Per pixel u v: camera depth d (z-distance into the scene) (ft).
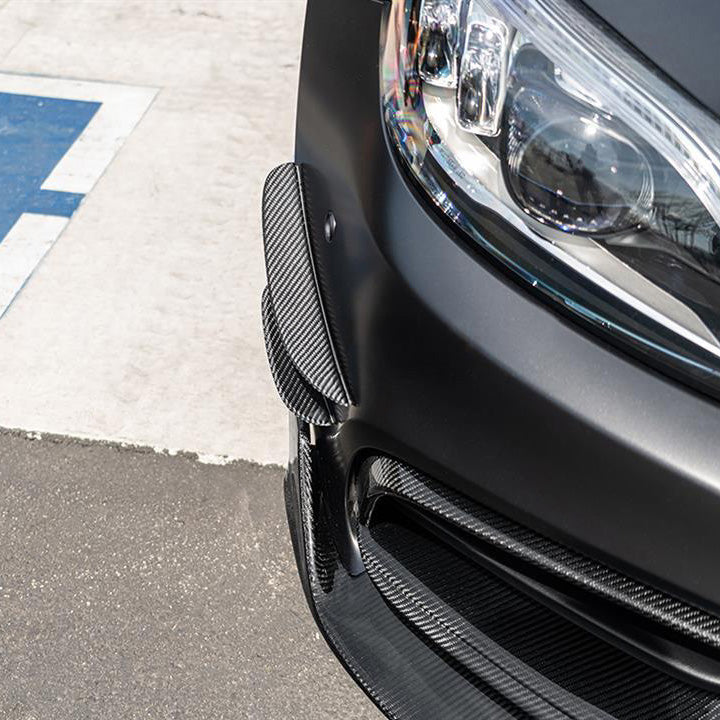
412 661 5.61
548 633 5.19
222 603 7.34
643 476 4.20
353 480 5.42
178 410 8.71
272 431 8.56
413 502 4.95
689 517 4.15
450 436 4.62
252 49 13.03
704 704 4.82
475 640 5.29
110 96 12.28
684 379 4.25
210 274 9.97
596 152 4.39
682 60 4.41
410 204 4.86
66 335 9.36
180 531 7.79
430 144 4.88
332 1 5.98
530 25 4.56
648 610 4.44
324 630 5.84
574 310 4.43
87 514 7.91
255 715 6.75
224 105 12.15
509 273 4.57
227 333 9.39
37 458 8.31
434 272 4.68
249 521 7.86
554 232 4.49
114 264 10.07
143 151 11.46
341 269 5.16
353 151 5.34
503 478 4.51
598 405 4.27
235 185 11.02
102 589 7.42
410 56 5.07
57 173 11.15
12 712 6.71
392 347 4.79
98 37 13.23
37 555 7.64
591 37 4.47
